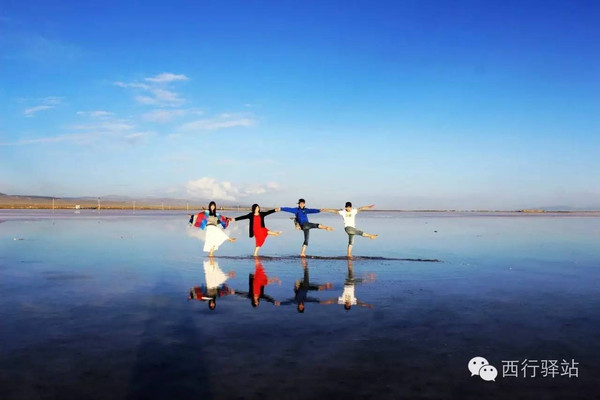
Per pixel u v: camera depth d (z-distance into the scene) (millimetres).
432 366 5340
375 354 5727
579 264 14062
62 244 19750
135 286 10312
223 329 6809
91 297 9086
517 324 7137
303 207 16516
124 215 62812
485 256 16250
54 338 6320
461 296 9273
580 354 5797
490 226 38094
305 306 8375
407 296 9289
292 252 17953
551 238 24609
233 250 18781
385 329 6840
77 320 7293
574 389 4793
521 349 5961
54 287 10109
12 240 21344
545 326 7031
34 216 53844
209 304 8516
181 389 4676
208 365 5328
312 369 5223
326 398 4488
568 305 8461
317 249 19109
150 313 7789
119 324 7062
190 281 11023
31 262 14094
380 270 12922
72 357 5566
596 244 20891
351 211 16250
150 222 40500
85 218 48531
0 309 8023
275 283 10812
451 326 7023
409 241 22906
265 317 7535
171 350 5840
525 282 10914
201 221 16547
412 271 12734
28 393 4566
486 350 5906
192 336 6445
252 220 16578
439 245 20672
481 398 4543
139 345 6035
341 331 6723
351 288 10164
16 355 5633
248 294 9469
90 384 4777
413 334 6586
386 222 47344
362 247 19797
